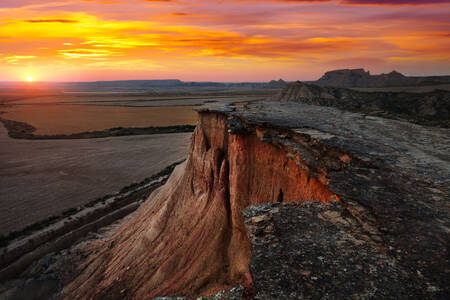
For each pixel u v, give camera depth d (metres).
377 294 4.98
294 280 5.45
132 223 34.09
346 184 9.45
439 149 12.97
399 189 8.96
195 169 27.42
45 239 36.97
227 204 22.45
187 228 24.62
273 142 17.09
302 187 14.24
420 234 6.62
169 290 19.81
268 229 7.35
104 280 25.89
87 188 56.69
